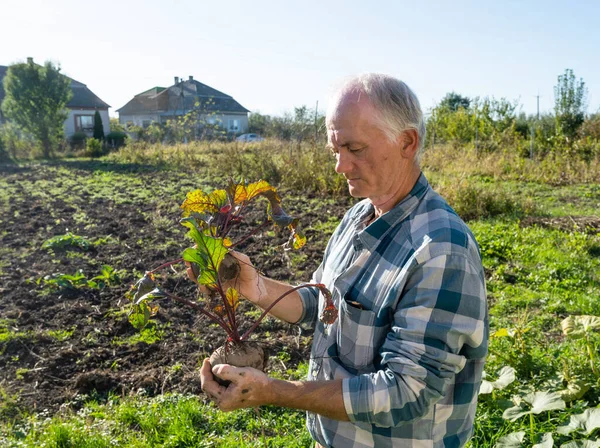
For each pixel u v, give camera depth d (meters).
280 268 6.55
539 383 3.55
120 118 51.00
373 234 1.59
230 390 1.45
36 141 26.38
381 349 1.50
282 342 4.49
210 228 1.90
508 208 9.55
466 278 1.43
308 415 1.86
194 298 5.58
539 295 5.55
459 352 1.54
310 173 12.29
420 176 1.61
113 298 5.57
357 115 1.49
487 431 3.05
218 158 16.66
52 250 7.19
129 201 10.89
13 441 3.12
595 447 2.64
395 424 1.41
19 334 4.66
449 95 34.31
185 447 3.12
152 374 4.07
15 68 25.00
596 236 7.52
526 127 22.97
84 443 3.11
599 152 15.52
